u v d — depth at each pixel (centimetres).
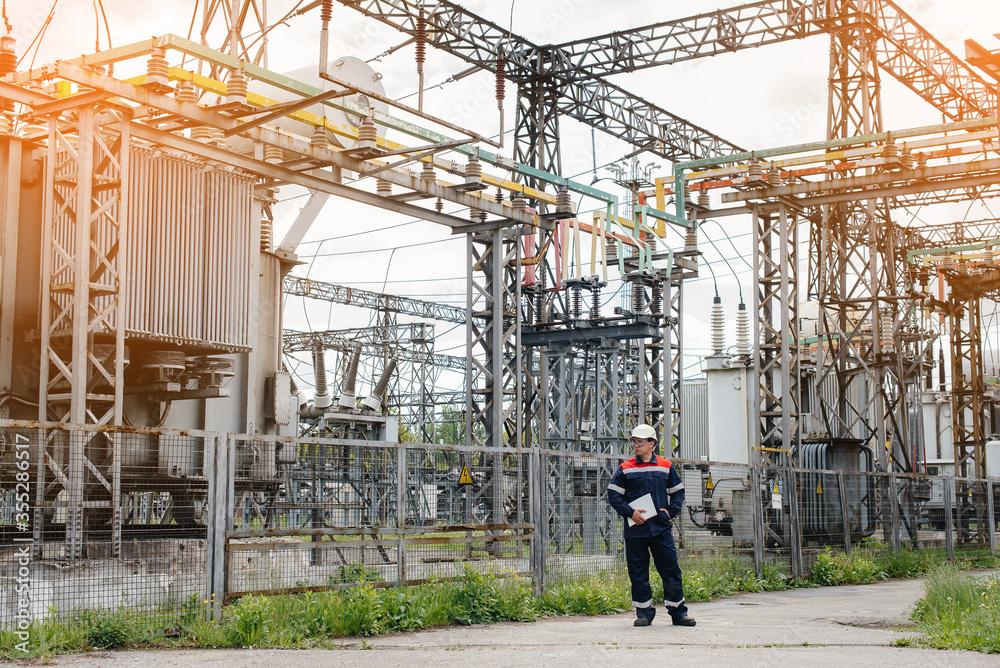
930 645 853
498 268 2203
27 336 1642
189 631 866
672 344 2755
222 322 1859
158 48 1484
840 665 725
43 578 860
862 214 2889
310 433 3300
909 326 3488
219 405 1975
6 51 1486
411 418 5981
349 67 2111
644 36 3075
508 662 740
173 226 1781
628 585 1284
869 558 1881
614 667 714
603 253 2648
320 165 1828
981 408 3538
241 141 1967
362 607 949
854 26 2689
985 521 2527
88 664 722
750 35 2925
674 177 2592
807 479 1830
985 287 3472
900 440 2827
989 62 1413
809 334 3450
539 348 2927
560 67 3094
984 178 2123
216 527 919
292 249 2205
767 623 1070
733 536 1661
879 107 2738
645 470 1035
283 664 729
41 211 1686
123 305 1517
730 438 3095
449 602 1046
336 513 1133
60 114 1538
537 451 1238
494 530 1188
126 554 1051
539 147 3067
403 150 1812
